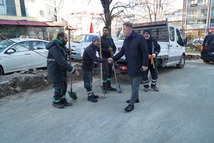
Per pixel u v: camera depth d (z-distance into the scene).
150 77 5.83
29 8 24.16
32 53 7.91
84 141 2.98
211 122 3.60
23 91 5.63
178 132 3.23
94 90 5.73
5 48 7.26
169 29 7.96
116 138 3.06
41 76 6.42
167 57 7.73
